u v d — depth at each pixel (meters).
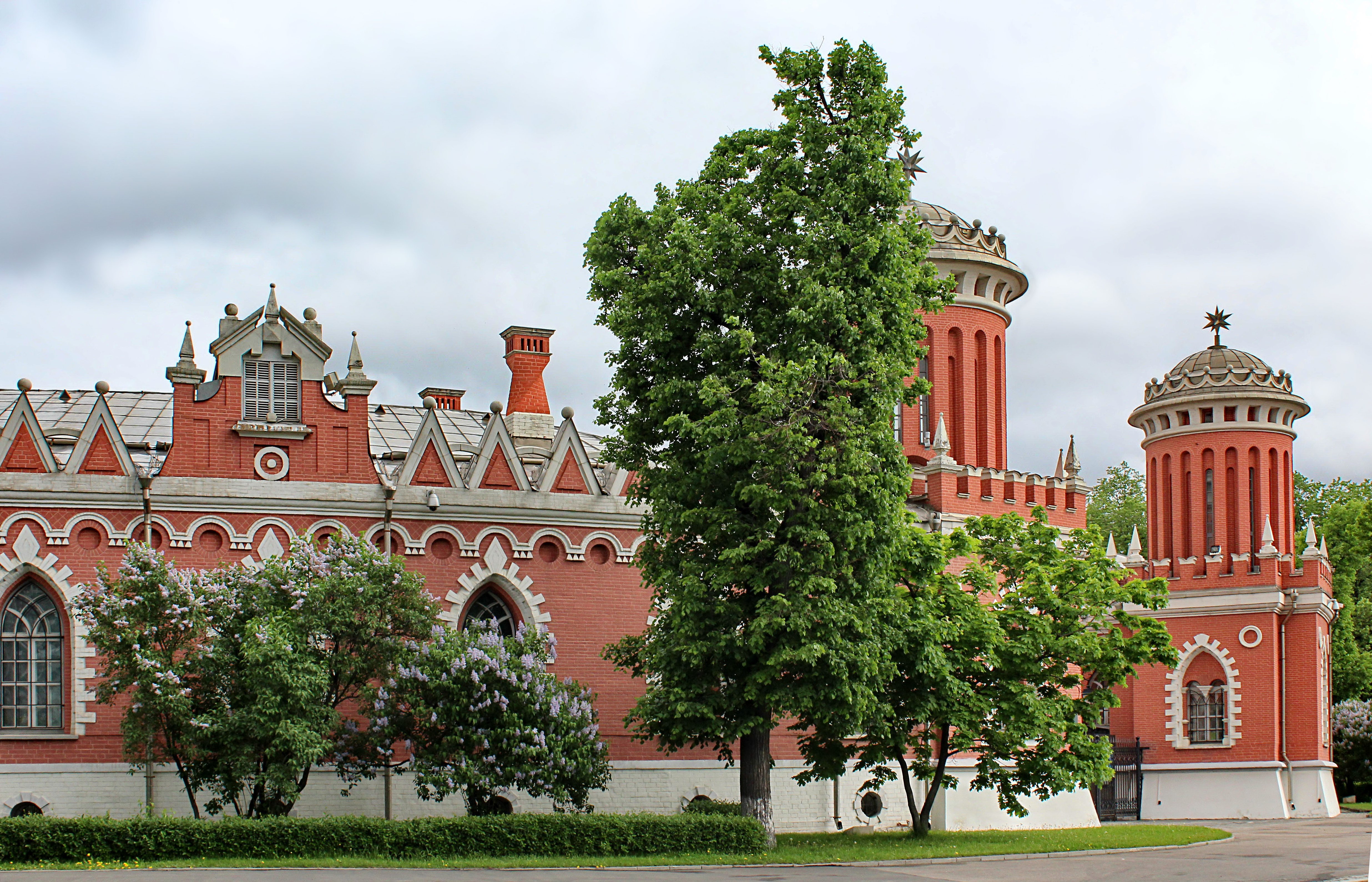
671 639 35.41
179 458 39.88
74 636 38.31
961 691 37.75
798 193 36.69
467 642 36.69
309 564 35.62
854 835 41.25
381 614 36.06
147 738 33.12
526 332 50.53
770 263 36.44
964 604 39.59
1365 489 92.25
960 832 43.56
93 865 28.53
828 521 34.84
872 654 34.62
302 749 32.88
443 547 42.16
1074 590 41.00
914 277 36.75
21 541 38.41
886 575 36.41
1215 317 68.69
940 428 50.72
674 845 33.66
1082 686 46.22
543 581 42.94
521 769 35.12
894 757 40.06
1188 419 66.75
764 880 28.50
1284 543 65.56
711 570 35.56
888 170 36.41
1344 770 70.12
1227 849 38.56
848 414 34.53
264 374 41.06
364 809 39.69
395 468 43.44
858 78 37.00
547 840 32.53
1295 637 63.25
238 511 40.19
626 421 37.59
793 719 44.81
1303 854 36.25
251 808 34.66
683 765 43.09
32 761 37.56
